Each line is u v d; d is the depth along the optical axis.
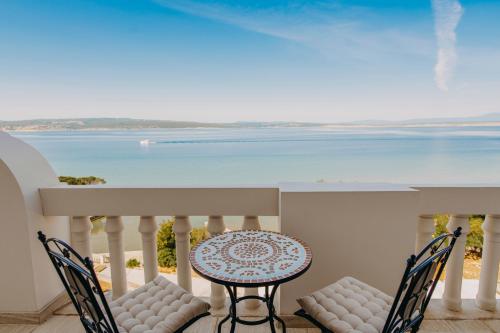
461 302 2.06
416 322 1.28
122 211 2.01
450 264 2.00
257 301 2.08
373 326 1.28
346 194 1.77
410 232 1.80
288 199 1.78
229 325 1.94
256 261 1.38
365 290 1.52
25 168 1.91
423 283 1.17
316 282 1.87
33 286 1.93
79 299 1.24
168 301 1.48
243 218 2.04
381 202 1.77
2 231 1.87
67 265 1.10
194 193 1.97
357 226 1.80
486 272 2.00
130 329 1.32
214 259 1.41
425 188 1.89
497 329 1.88
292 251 1.49
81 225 2.09
